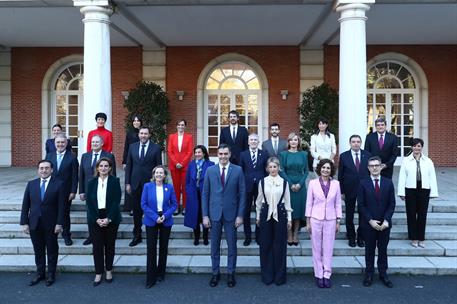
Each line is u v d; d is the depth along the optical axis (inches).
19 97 583.2
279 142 274.2
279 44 562.9
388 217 210.5
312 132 504.1
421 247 253.4
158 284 217.9
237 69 579.2
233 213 217.6
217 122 580.7
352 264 236.5
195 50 570.6
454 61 568.4
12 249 256.8
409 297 199.8
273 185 217.2
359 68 320.2
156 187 219.6
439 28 481.7
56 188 216.5
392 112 581.3
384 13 418.6
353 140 252.1
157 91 536.4
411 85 579.8
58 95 591.5
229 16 426.3
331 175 219.0
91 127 330.3
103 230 217.0
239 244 261.7
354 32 321.1
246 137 295.1
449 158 572.4
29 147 585.0
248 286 215.0
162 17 427.2
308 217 217.8
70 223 280.4
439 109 572.4
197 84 572.1
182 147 298.2
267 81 569.0
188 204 255.6
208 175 219.6
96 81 331.0
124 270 234.8
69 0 356.8
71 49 579.8
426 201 251.9
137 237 260.8
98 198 214.8
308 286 214.7
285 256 217.5
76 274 232.8
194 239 269.9
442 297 199.8
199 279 225.6
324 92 516.7
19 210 307.4
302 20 442.0
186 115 573.9
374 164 213.6
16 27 473.4
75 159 256.2
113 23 449.7
